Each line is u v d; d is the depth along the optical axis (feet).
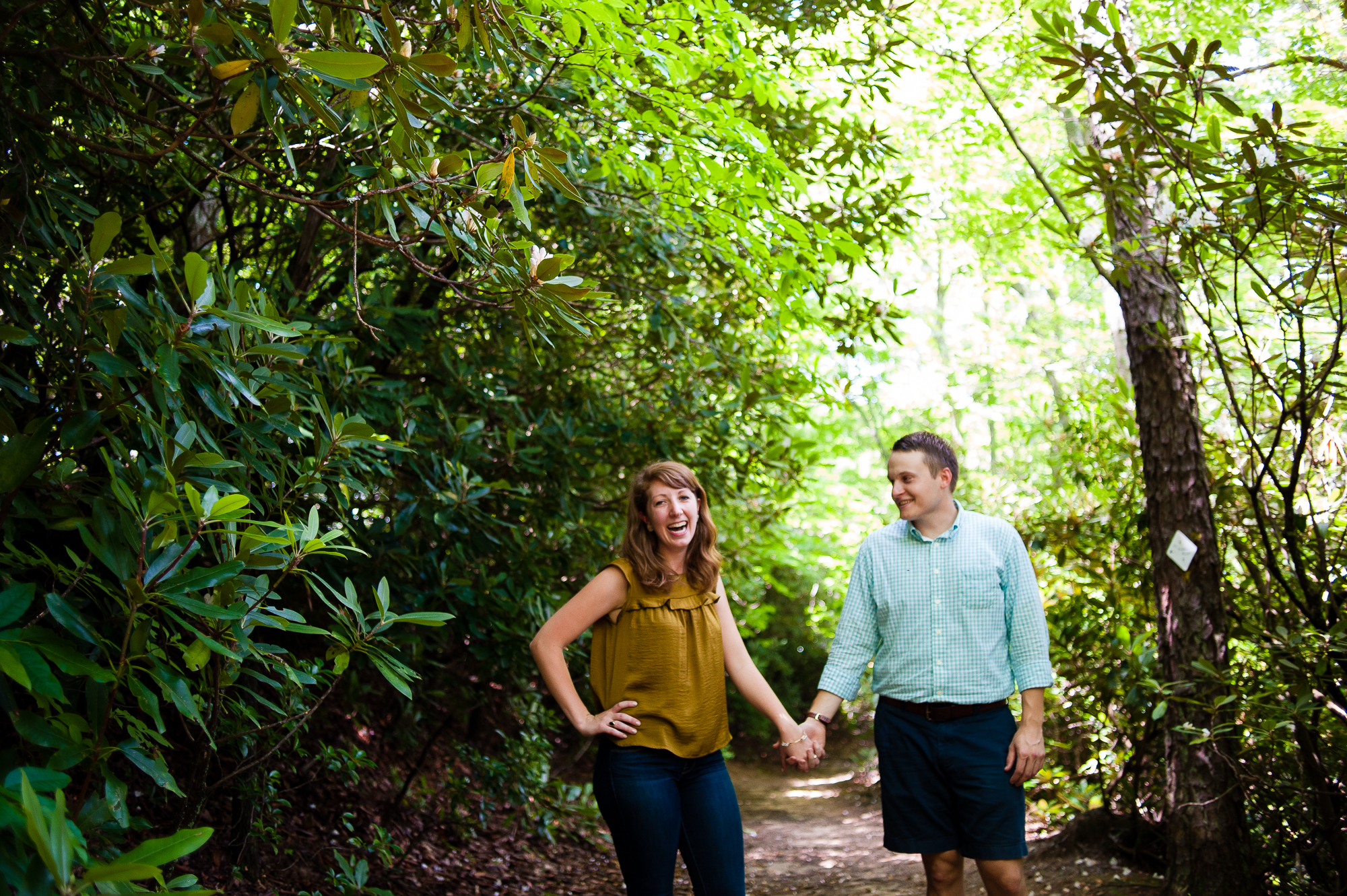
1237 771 10.66
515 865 16.62
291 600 11.62
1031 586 9.01
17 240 6.27
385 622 6.35
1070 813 16.61
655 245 13.62
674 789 7.78
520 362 15.42
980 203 29.91
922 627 8.95
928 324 47.09
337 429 7.60
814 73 15.75
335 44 5.77
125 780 9.72
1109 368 27.14
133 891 3.62
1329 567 11.51
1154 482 12.54
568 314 6.13
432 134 7.78
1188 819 11.54
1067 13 15.71
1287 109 16.52
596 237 14.55
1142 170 10.46
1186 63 9.19
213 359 5.92
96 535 4.98
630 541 8.13
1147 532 14.23
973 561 8.96
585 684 18.99
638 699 7.83
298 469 7.59
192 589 4.70
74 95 7.25
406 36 6.47
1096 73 9.67
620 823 7.64
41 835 3.07
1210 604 11.94
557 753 25.62
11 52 5.78
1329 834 10.37
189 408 6.05
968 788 8.64
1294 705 10.17
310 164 10.27
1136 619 15.05
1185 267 10.75
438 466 11.98
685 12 10.37
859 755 36.58
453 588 11.52
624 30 8.95
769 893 15.92
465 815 17.20
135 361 6.01
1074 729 17.61
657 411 16.58
